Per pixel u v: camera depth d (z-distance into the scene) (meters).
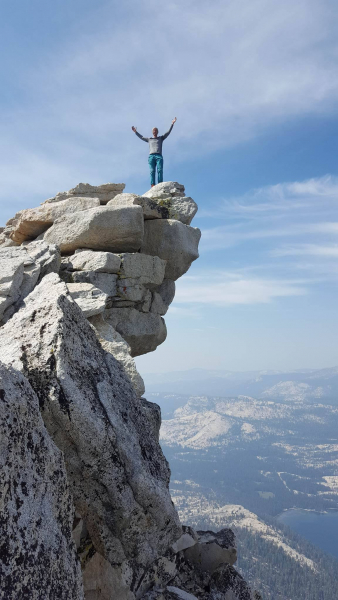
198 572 10.06
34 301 6.90
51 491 4.29
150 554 5.88
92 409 5.32
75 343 5.92
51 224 14.72
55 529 4.15
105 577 7.08
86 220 13.44
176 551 9.58
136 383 9.32
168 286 15.88
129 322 13.46
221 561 10.13
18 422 4.09
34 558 3.67
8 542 3.46
